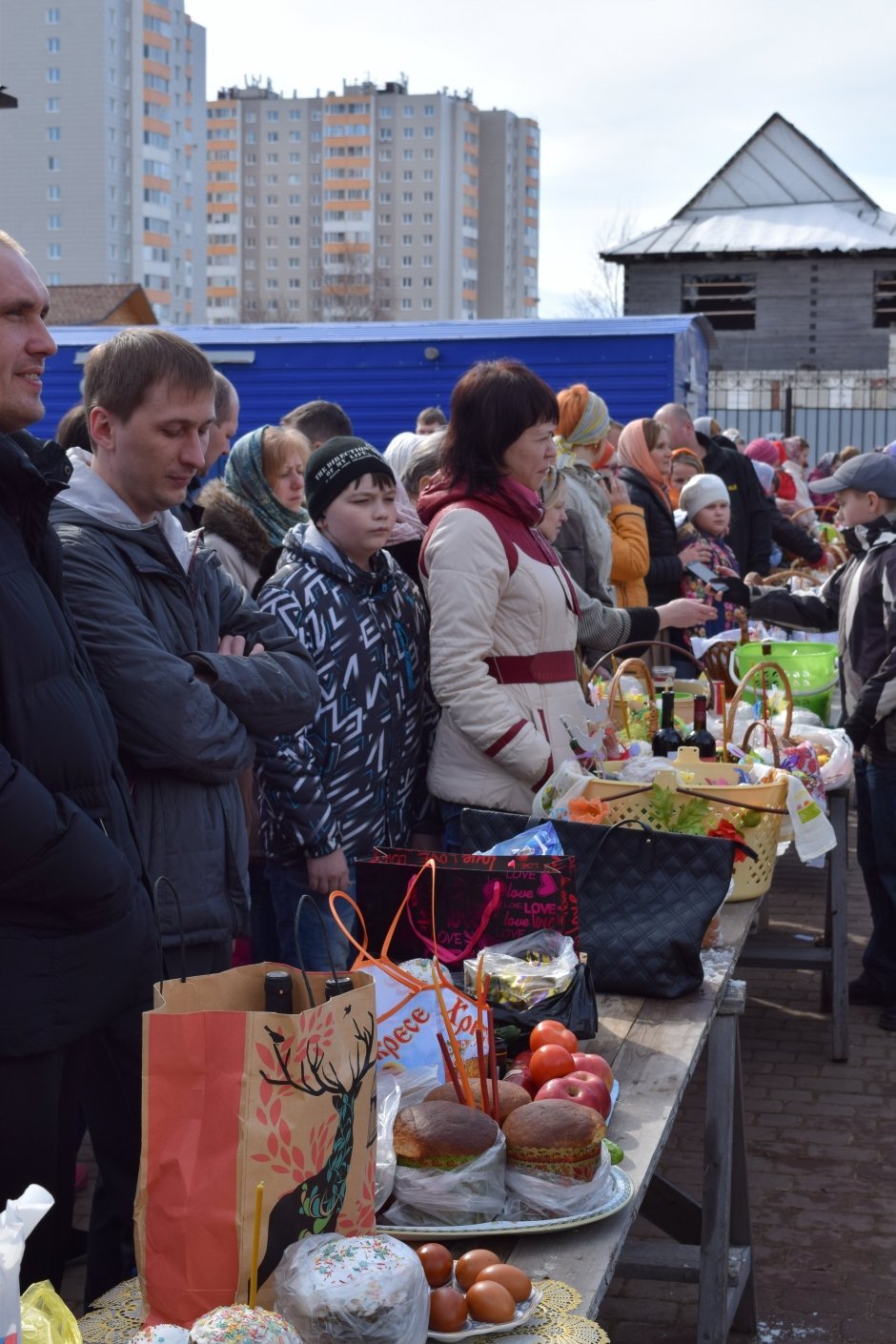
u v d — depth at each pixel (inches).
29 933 75.6
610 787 119.3
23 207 4222.4
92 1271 97.5
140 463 95.3
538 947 92.1
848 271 1067.3
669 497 294.7
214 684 98.2
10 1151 77.0
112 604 92.7
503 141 5369.1
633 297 1111.6
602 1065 81.8
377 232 5260.8
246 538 155.6
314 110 5270.7
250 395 508.7
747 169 1126.4
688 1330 125.0
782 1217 145.1
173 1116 59.4
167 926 94.3
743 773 125.8
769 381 1050.7
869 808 200.8
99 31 4124.0
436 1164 69.9
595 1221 71.3
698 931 99.7
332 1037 61.7
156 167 4315.9
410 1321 57.0
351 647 127.2
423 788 141.4
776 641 214.5
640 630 174.2
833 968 185.6
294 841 125.0
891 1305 128.6
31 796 72.7
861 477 192.4
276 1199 59.3
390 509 128.6
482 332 488.7
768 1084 179.5
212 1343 52.7
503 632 134.8
